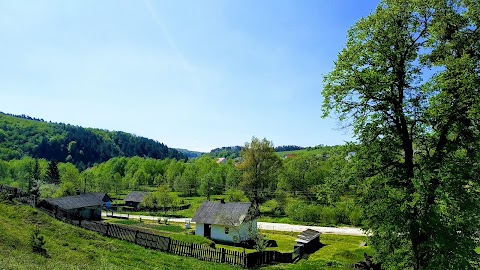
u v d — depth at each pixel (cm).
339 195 2192
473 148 1778
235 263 3525
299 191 9106
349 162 2102
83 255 2495
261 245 4406
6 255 1972
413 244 1834
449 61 1736
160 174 15000
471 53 1842
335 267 3378
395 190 1836
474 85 1683
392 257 1942
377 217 1967
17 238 2380
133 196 10462
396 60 1925
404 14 1897
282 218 8125
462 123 1788
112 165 17012
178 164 14688
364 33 1955
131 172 15350
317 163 9756
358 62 1980
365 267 3219
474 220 1711
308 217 7625
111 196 12825
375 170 2039
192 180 12725
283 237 5862
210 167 13912
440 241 1658
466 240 1694
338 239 5600
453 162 1719
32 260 2005
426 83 1848
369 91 1934
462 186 1783
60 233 3027
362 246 4909
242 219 5294
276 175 9594
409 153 1952
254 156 9206
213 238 5459
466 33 1852
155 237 3569
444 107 1712
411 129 1955
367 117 2019
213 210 5681
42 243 2341
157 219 7956
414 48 1939
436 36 1808
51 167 11931
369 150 2019
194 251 3572
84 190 10506
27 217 3206
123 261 2620
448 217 1727
